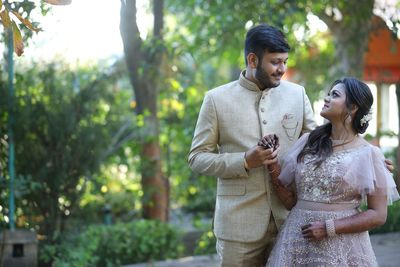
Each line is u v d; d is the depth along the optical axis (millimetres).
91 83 6668
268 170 3324
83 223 6797
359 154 3160
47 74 6340
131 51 7352
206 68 13836
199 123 3455
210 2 9836
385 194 3154
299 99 3465
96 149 6512
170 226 7480
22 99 6184
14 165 6250
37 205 6324
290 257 3203
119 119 7176
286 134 3395
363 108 3174
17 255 5809
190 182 8703
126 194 9000
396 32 6633
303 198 3250
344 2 7719
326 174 3164
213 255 6910
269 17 7391
